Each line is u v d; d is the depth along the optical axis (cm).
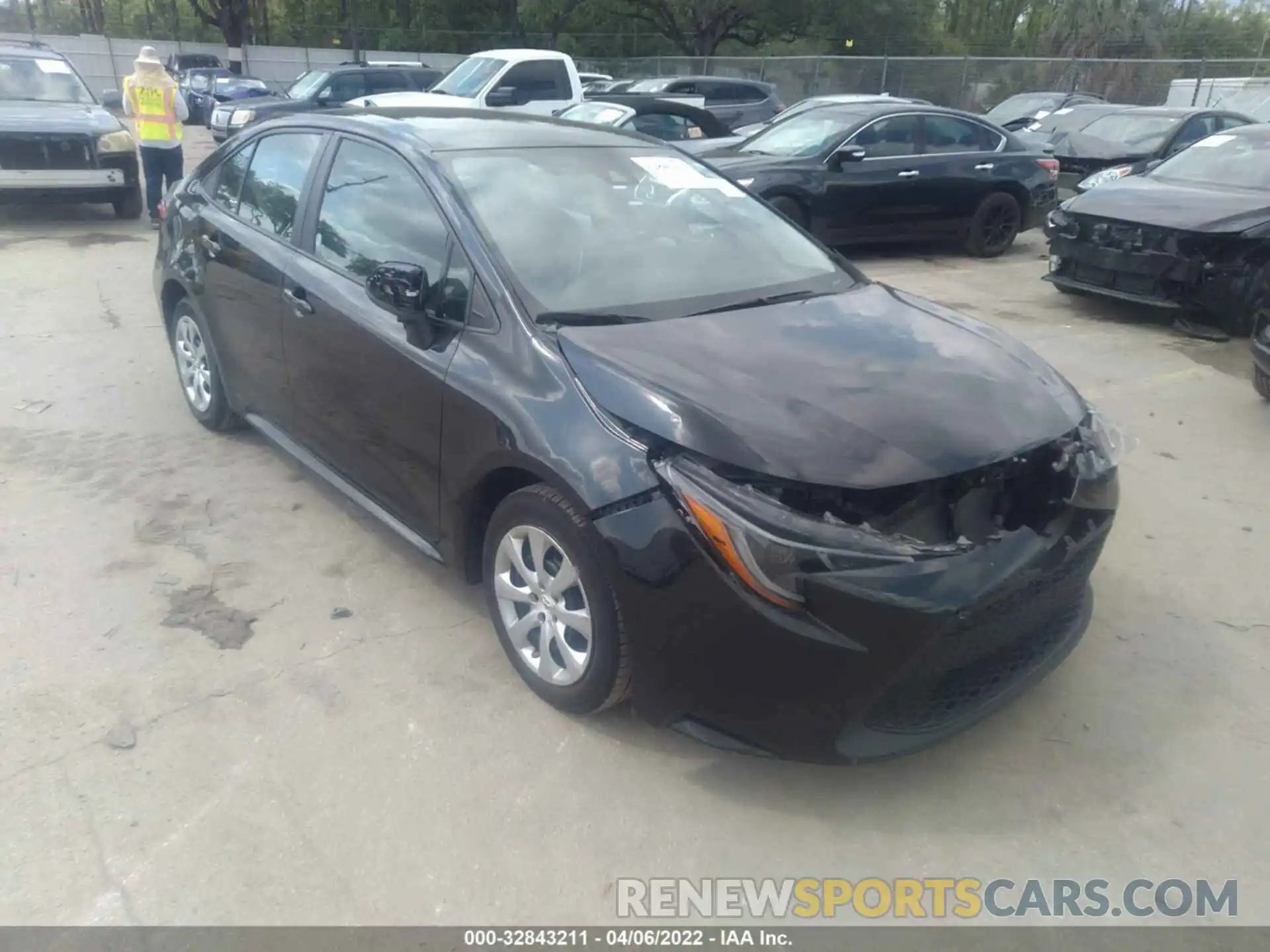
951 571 252
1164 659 351
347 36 4047
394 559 401
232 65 3578
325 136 415
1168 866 263
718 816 275
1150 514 462
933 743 268
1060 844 270
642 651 270
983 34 4709
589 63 3219
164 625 352
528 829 268
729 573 249
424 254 347
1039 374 325
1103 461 299
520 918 243
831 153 1022
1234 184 810
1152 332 780
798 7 3394
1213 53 4016
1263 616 380
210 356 489
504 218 344
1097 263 797
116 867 251
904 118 1060
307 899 245
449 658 337
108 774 281
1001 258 1129
